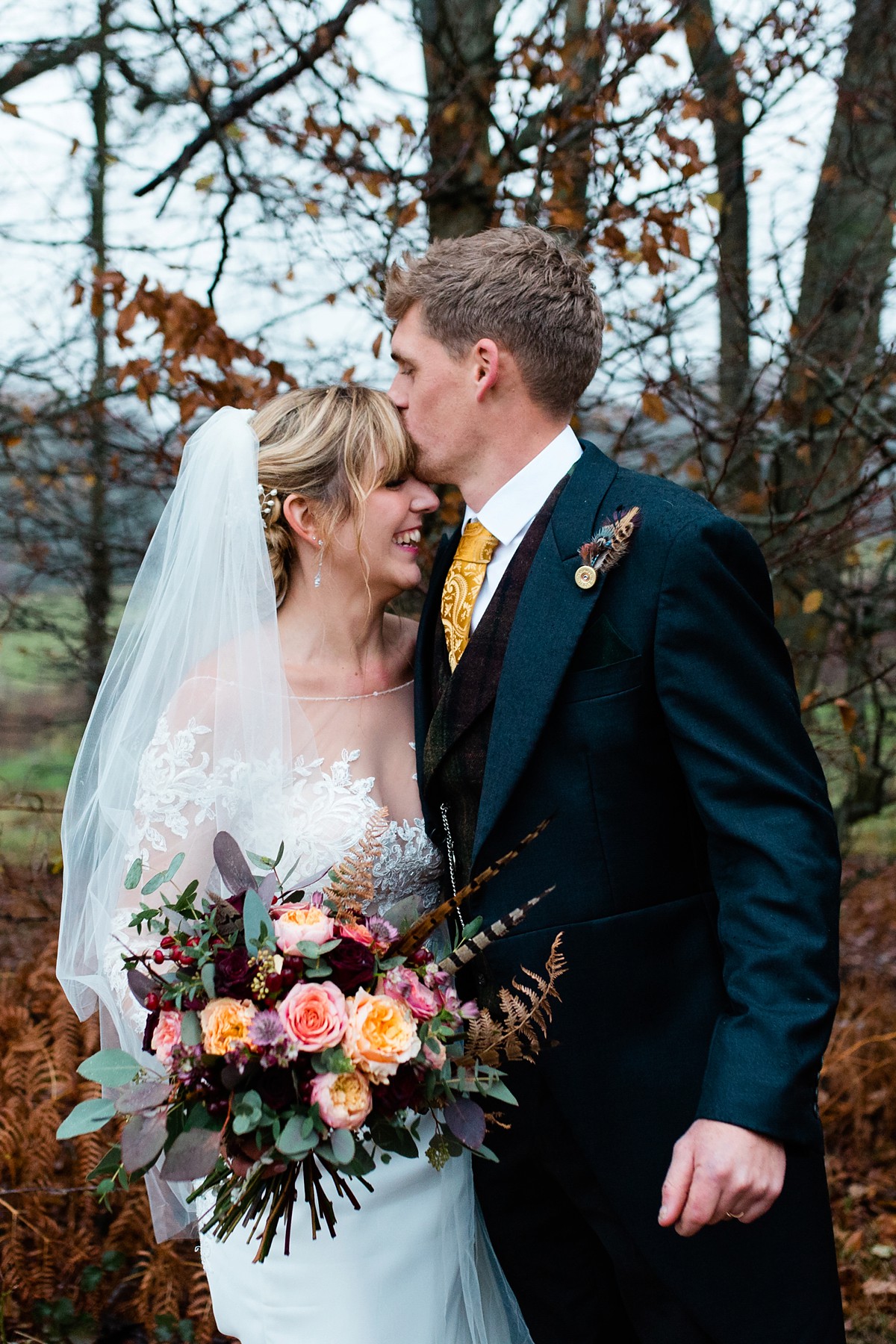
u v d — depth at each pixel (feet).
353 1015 4.68
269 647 6.23
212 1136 4.74
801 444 12.62
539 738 5.62
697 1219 4.80
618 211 10.44
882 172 13.26
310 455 6.39
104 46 12.92
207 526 6.32
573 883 5.69
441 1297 6.15
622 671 5.56
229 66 11.57
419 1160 6.09
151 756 6.16
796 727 5.49
